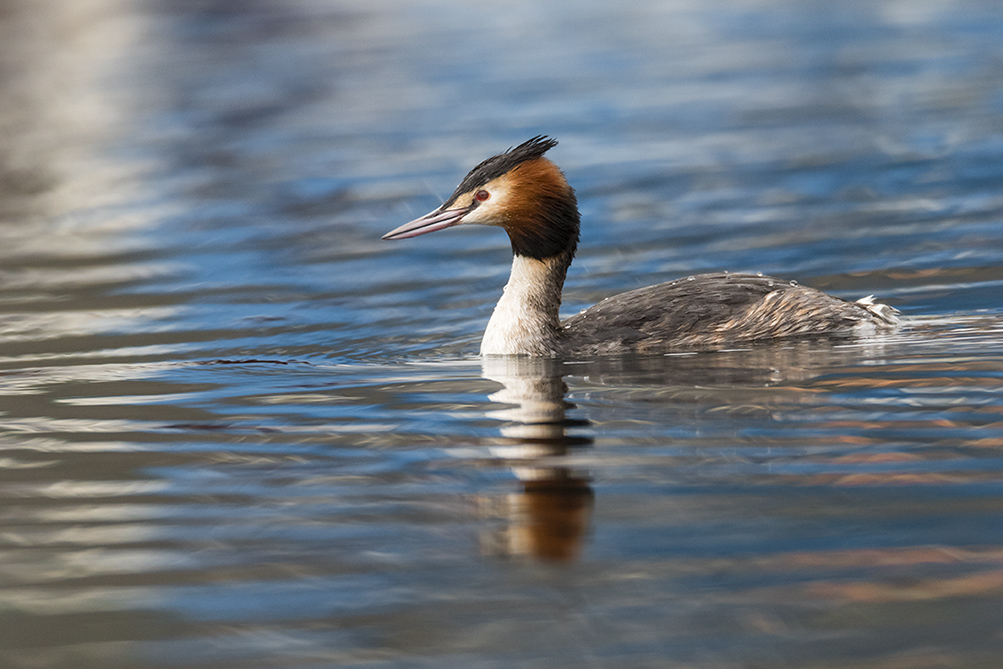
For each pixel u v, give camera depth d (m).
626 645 7.00
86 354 14.61
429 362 13.88
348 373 13.40
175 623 7.50
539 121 31.28
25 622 7.58
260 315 16.39
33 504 9.55
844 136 27.33
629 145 27.91
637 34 48.53
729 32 47.62
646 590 7.63
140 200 25.00
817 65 38.06
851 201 21.58
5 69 45.69
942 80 33.66
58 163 29.39
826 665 6.70
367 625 7.38
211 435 11.16
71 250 20.92
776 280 14.56
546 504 9.05
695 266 18.12
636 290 14.73
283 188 25.44
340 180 25.91
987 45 39.47
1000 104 29.47
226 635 7.32
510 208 14.03
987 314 14.59
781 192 22.62
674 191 23.27
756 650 6.88
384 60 44.38
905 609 7.25
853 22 48.00
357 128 31.97
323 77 41.09
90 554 8.55
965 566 7.73
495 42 47.81
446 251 20.09
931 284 16.22
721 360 13.05
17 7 61.81
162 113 35.78
